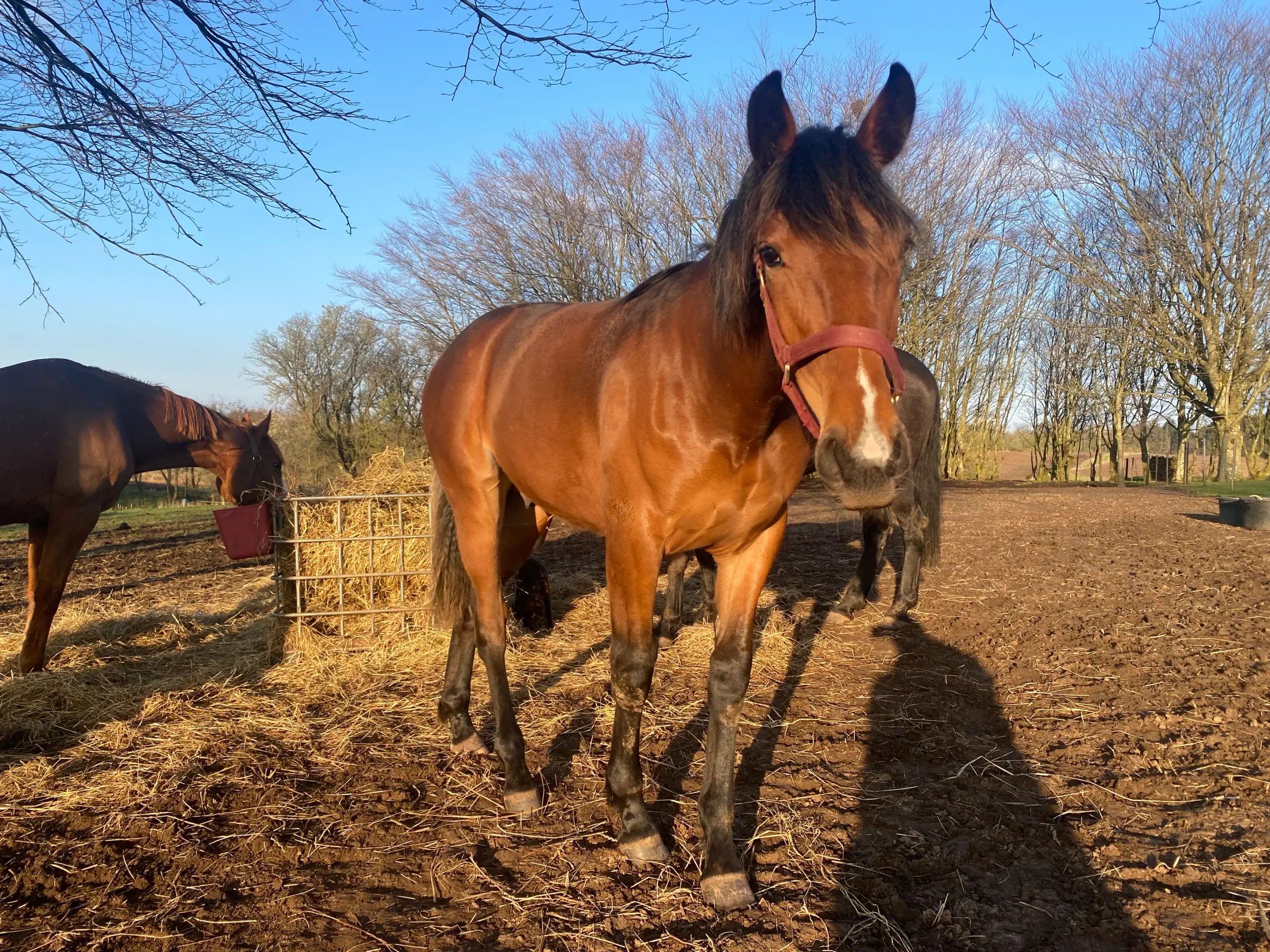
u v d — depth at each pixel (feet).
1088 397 74.74
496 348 9.52
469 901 6.65
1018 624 15.66
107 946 6.02
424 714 11.23
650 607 7.05
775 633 14.82
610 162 58.34
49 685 11.63
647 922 6.32
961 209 57.26
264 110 11.25
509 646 14.20
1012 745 9.91
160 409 15.85
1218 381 62.49
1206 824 7.86
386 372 94.94
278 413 97.96
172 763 9.18
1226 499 32.68
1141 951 5.93
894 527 16.63
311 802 8.42
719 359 6.11
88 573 24.49
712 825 6.86
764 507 6.86
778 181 5.37
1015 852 7.38
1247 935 6.12
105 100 10.33
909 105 6.13
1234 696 11.42
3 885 6.81
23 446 12.78
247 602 18.86
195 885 6.86
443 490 10.67
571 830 7.88
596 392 7.30
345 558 14.85
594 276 61.93
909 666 13.07
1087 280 64.28
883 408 4.87
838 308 5.06
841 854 7.32
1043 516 35.96
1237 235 59.41
